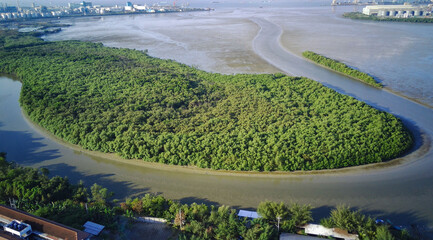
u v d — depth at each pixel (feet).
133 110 366.84
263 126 325.42
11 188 232.73
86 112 358.23
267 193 244.83
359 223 194.70
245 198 240.12
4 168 262.06
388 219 215.92
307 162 267.39
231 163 271.08
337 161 269.23
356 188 248.11
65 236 165.37
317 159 269.23
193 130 321.73
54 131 337.11
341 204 231.71
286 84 436.76
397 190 245.45
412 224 211.61
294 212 205.36
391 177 260.62
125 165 286.25
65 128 330.34
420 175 262.67
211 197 242.17
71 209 212.02
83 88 430.20
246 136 300.81
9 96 464.65
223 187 252.83
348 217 196.65
